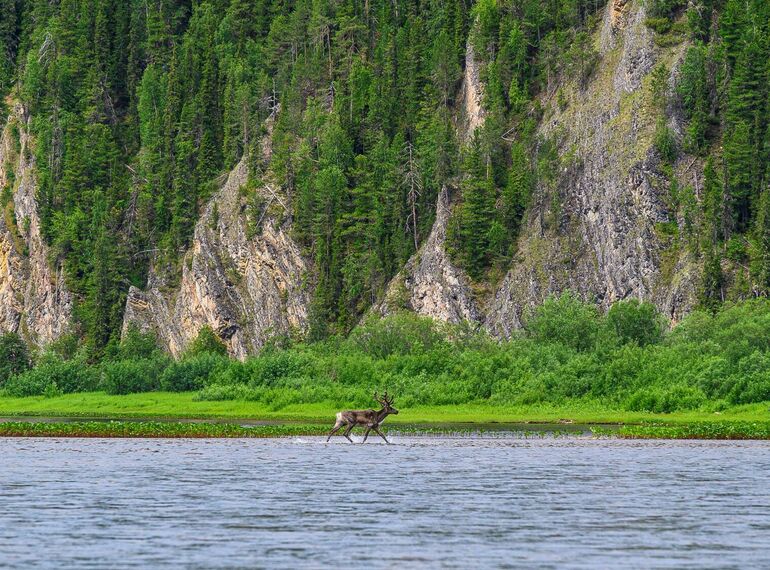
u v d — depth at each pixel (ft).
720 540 421.18
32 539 422.41
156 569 368.68
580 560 383.04
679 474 655.35
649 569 368.48
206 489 572.51
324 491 561.84
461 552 396.78
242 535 430.20
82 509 497.87
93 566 373.81
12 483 604.08
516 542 416.05
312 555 391.45
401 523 458.50
